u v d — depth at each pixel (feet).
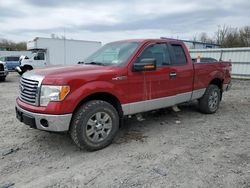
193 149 11.82
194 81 16.62
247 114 19.03
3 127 15.42
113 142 12.76
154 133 14.21
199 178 9.07
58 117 10.25
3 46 178.91
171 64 14.94
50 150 11.86
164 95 14.48
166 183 8.74
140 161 10.52
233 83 43.32
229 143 12.64
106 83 11.60
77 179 9.09
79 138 11.01
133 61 12.82
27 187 8.61
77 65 13.42
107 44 16.15
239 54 52.16
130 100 12.72
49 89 10.29
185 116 18.10
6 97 27.48
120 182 8.84
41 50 68.69
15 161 10.67
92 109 11.17
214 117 17.98
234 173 9.42
